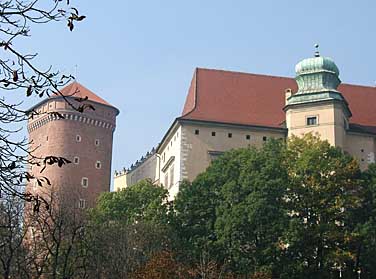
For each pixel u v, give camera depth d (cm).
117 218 6462
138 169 10156
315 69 7550
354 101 8344
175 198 6266
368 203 5984
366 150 7644
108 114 10050
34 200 1142
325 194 5931
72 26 1034
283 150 6488
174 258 5250
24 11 1031
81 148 9644
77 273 3200
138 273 4622
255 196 5609
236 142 7550
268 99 8094
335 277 5656
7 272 2261
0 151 1071
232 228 5500
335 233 5609
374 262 5650
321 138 7281
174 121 7588
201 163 7412
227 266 5341
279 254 5475
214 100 7925
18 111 1073
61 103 9612
